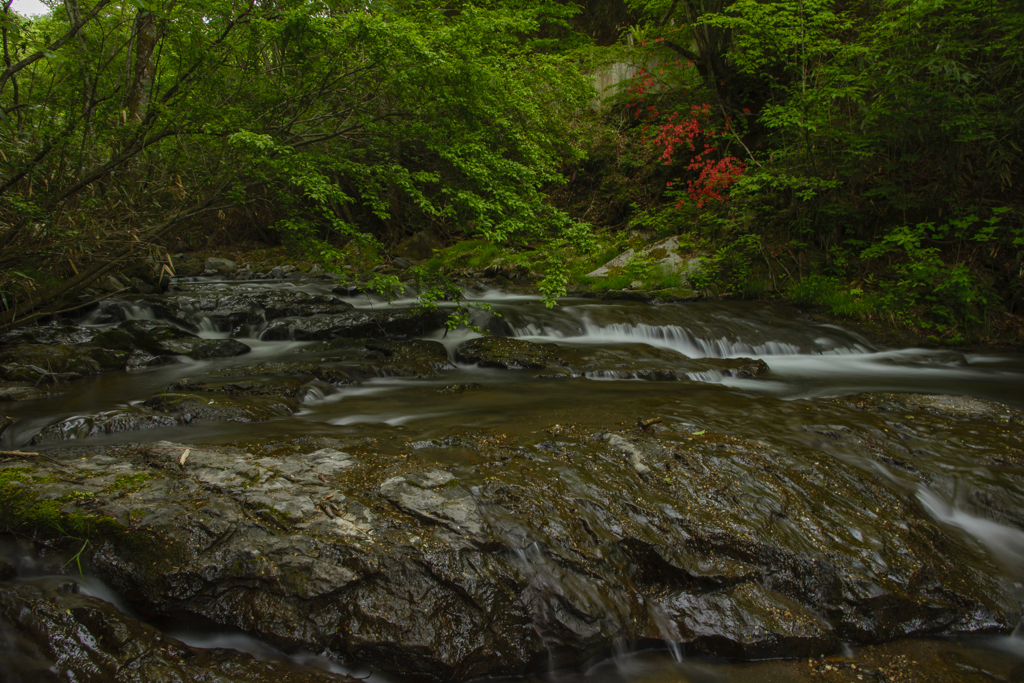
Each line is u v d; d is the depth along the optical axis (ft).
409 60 17.17
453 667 7.06
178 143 18.53
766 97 43.83
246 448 11.34
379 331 25.39
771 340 26.25
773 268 35.58
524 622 7.57
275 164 17.40
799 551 8.80
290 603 7.19
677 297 34.06
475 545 7.94
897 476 11.43
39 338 22.34
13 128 16.35
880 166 34.09
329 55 17.70
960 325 28.86
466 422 14.08
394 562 7.59
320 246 20.88
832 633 8.14
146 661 6.38
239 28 17.38
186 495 8.60
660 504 9.50
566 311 28.43
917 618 8.52
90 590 7.55
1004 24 28.58
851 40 36.47
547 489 9.59
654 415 14.64
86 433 12.85
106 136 18.01
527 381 19.25
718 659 7.95
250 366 19.02
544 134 23.54
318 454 10.46
